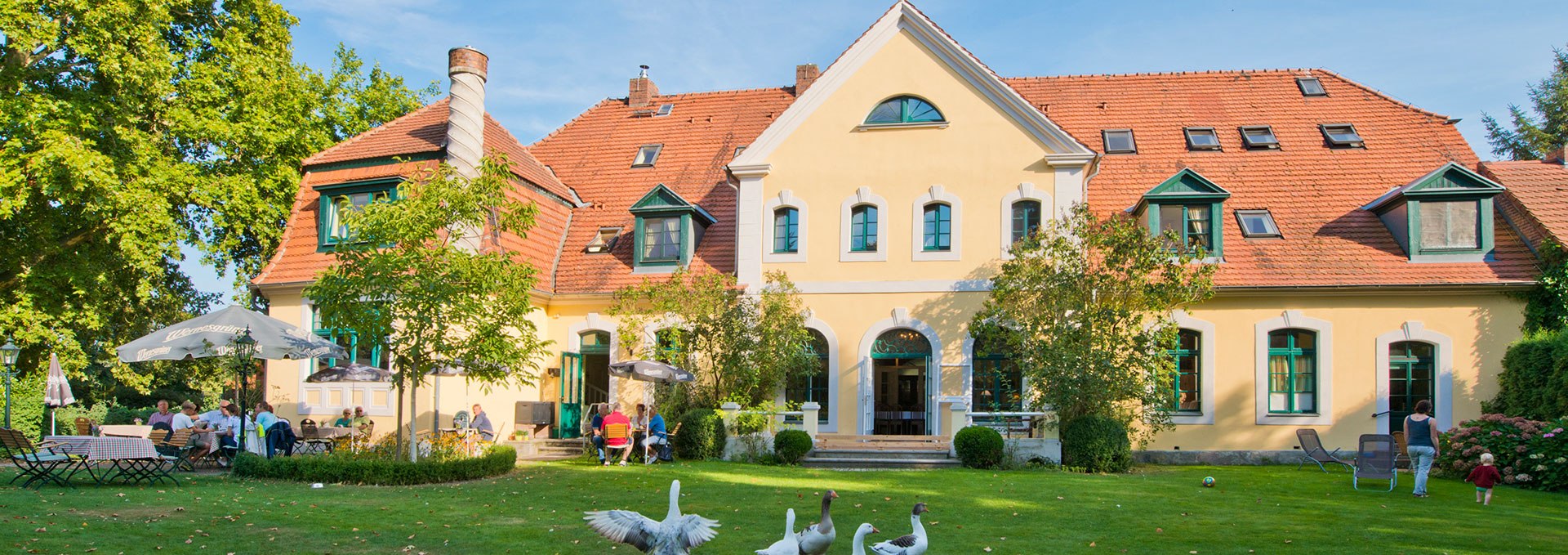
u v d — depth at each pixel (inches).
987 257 889.5
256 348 697.0
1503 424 700.0
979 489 617.3
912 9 924.6
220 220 962.7
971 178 902.4
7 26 813.2
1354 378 849.5
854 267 910.4
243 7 1019.9
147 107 920.9
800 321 858.1
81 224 945.5
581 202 1070.4
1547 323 816.3
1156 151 998.4
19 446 581.6
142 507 501.7
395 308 646.5
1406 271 846.5
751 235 927.7
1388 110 1018.7
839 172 925.8
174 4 946.7
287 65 1080.8
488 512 519.2
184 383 1528.1
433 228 661.9
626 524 337.7
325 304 654.5
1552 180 891.4
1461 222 853.2
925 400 890.1
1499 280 825.5
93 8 841.5
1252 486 648.4
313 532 453.4
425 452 701.9
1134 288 771.4
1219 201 882.1
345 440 777.6
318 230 959.0
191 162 979.9
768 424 824.9
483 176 678.5
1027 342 779.4
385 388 880.9
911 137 918.4
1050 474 709.9
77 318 946.7
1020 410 864.9
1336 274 852.0
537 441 890.7
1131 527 490.0
